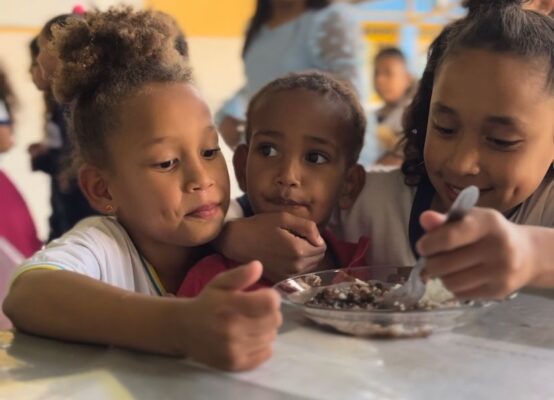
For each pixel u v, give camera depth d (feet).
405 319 1.85
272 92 2.99
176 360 1.74
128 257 2.62
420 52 8.64
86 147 2.71
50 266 2.19
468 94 2.34
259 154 2.93
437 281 1.95
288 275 2.60
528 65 2.32
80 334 1.90
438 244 1.58
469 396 1.48
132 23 2.71
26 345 1.93
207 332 1.63
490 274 1.63
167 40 2.77
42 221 8.75
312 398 1.48
